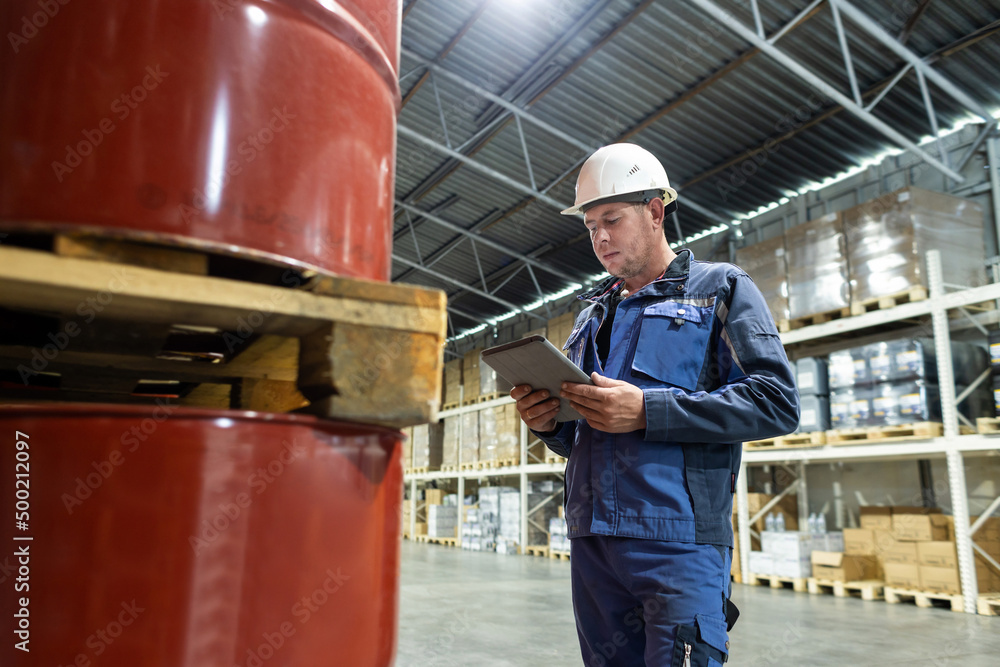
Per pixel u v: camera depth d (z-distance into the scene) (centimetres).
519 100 889
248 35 89
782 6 639
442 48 839
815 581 632
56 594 74
